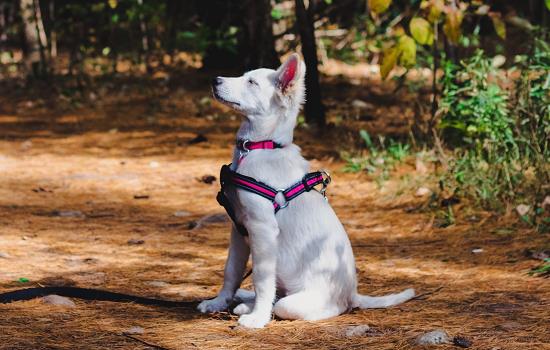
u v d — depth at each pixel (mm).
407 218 7441
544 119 7496
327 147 10648
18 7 17000
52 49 19328
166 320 4844
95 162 10164
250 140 4809
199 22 16438
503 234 6770
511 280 5562
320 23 17000
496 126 7707
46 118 13375
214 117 13047
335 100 13859
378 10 6086
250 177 4711
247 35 13562
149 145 11195
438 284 5559
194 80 15914
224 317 4922
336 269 4793
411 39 6367
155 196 8539
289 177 4770
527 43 9891
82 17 18219
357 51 17438
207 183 9094
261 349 4348
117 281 5672
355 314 4910
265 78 4785
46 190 8648
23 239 6730
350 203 8102
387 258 6281
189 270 5965
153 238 6895
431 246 6594
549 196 7094
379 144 10336
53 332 4566
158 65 17234
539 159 7262
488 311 4922
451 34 6379
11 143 11414
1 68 17531
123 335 4543
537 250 6180
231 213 4848
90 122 12938
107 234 7004
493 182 7516
